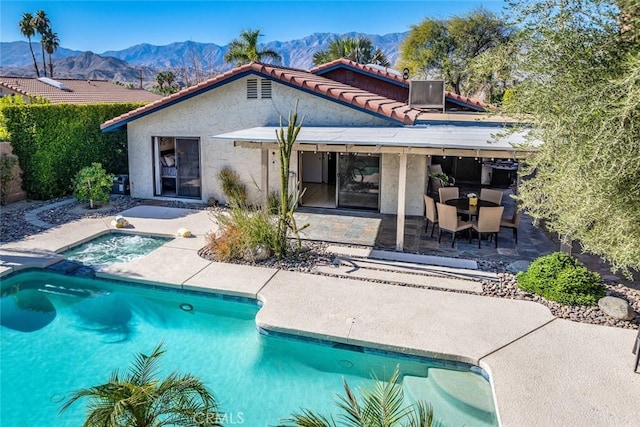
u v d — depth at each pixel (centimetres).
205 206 2202
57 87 4588
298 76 2142
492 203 1753
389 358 984
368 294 1209
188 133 2227
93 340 1063
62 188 2341
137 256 1537
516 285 1262
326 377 934
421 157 1983
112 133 2580
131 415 538
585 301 1130
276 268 1384
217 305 1252
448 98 2570
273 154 2136
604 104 676
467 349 951
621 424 732
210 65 5262
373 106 1830
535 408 769
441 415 802
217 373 941
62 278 1366
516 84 908
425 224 1891
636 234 706
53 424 793
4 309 1214
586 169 706
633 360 909
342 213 2041
